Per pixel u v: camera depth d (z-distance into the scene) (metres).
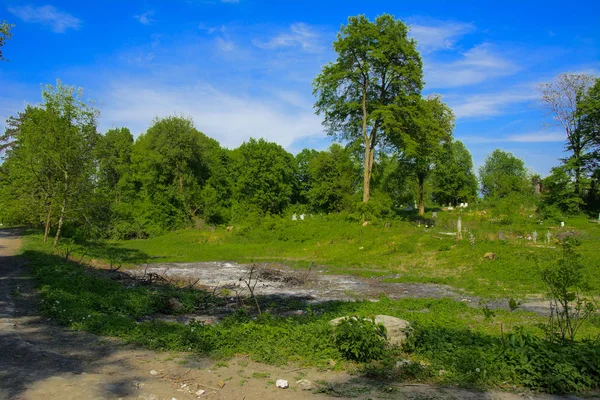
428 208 79.00
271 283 20.77
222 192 65.00
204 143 60.00
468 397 6.12
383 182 57.28
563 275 8.17
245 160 64.50
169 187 55.09
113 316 10.74
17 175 31.53
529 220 42.59
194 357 7.84
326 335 8.42
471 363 7.14
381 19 43.25
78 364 7.02
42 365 6.77
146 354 7.91
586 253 22.64
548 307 14.70
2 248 25.38
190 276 22.56
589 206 55.28
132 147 66.19
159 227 51.44
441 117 57.25
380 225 39.12
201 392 6.08
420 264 26.06
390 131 43.94
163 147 54.28
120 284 17.05
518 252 23.53
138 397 5.76
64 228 34.88
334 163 69.56
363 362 7.64
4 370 6.37
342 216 43.19
